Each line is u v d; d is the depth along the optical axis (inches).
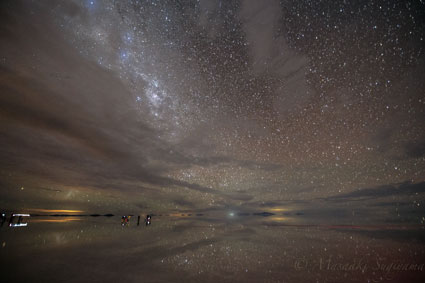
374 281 74.6
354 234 180.1
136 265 92.2
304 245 139.3
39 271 80.6
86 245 132.4
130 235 180.7
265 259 104.7
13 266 85.0
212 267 90.9
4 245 122.6
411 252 114.7
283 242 150.1
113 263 94.4
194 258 105.9
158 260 101.2
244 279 76.3
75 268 85.7
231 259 104.4
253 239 164.6
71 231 191.5
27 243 131.8
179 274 81.4
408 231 191.0
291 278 78.0
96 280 73.2
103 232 193.3
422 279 75.9
